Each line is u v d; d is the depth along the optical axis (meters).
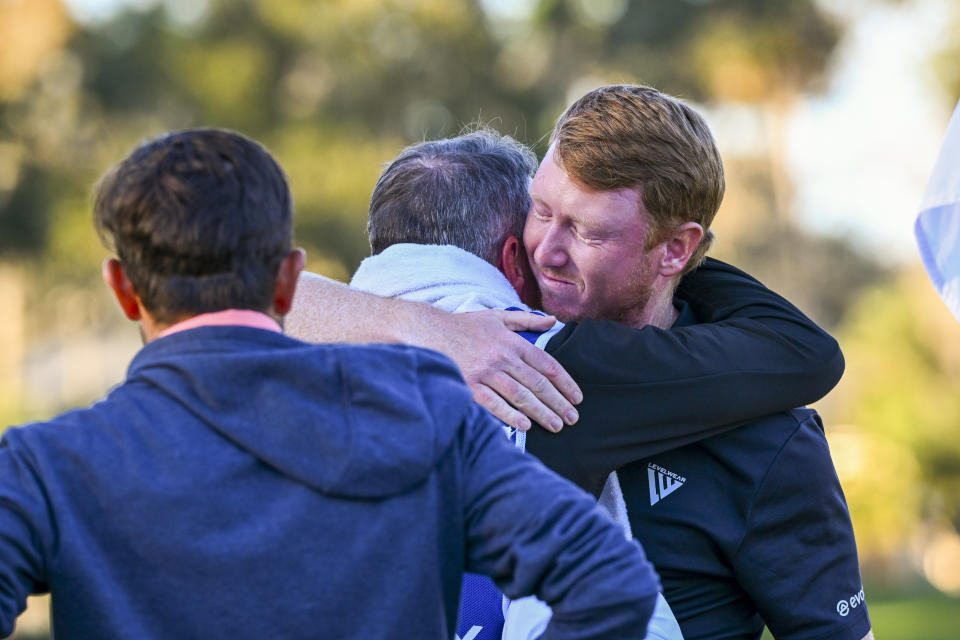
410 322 4.26
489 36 46.12
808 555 4.33
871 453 39.84
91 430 3.04
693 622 4.34
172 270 3.13
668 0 46.44
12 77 42.88
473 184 4.61
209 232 3.12
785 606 4.30
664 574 4.32
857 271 52.03
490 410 4.13
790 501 4.31
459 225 4.59
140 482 2.97
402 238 4.63
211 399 3.02
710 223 4.59
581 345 4.25
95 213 3.25
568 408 4.16
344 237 40.06
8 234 42.44
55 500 2.93
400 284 4.51
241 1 44.16
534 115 45.25
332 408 3.04
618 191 4.33
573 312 4.54
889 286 47.19
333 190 40.28
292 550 2.97
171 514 2.96
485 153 4.74
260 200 3.19
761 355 4.33
